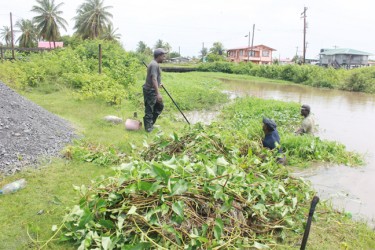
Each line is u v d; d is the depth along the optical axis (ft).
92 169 16.25
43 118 21.75
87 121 26.13
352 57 177.88
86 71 46.80
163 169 10.39
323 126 34.17
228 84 86.28
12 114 19.58
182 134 17.28
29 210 12.11
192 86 56.75
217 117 34.78
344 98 64.03
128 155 18.42
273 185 12.38
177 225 9.90
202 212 10.76
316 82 92.12
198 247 9.39
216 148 15.46
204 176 11.01
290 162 20.36
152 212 9.78
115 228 10.01
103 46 62.69
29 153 16.93
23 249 9.93
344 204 14.94
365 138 29.14
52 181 14.65
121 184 10.89
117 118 26.27
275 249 10.59
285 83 99.50
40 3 151.12
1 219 11.40
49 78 43.29
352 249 11.00
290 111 35.01
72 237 10.28
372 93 77.15
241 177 11.43
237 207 11.22
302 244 10.14
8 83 39.60
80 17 153.28
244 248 10.33
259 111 35.09
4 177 14.64
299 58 225.76
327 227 12.16
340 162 20.94
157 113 24.94
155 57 23.70
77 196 12.95
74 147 18.20
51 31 151.74
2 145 16.57
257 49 217.56
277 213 11.91
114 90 35.22
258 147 17.12
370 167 20.48
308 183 15.03
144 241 9.14
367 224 13.04
